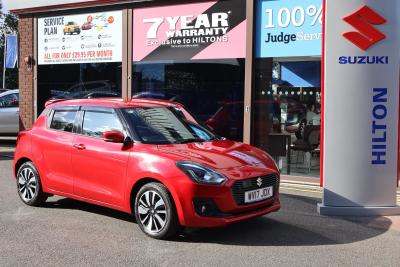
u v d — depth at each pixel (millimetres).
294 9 9984
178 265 4961
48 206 7492
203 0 11055
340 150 7004
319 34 9773
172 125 6719
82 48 13117
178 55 11531
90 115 6852
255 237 5922
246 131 10500
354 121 6945
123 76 12352
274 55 10273
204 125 7188
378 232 6211
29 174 7480
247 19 10422
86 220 6680
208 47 11078
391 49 6883
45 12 13695
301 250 5457
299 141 10094
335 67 6922
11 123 15805
